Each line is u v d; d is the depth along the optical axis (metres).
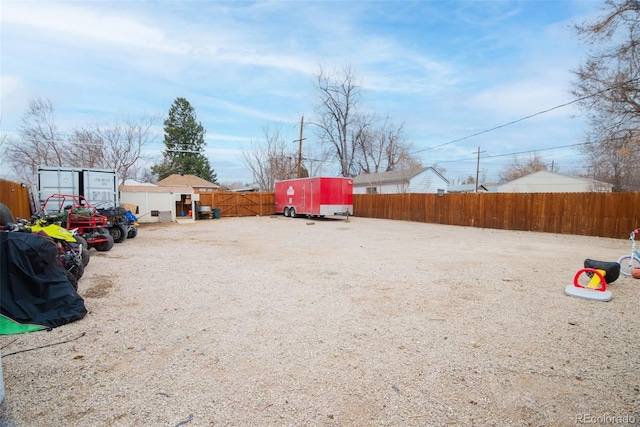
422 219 19.06
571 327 3.73
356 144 36.12
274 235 12.78
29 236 3.84
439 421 2.18
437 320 3.92
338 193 19.52
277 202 23.94
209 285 5.41
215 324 3.78
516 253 8.73
